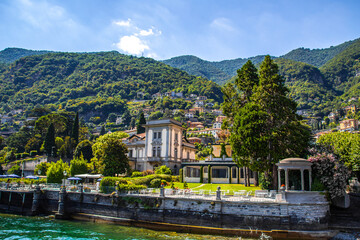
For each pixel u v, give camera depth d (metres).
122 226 38.38
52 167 63.00
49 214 47.88
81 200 44.88
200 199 34.78
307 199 31.67
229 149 70.69
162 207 37.03
